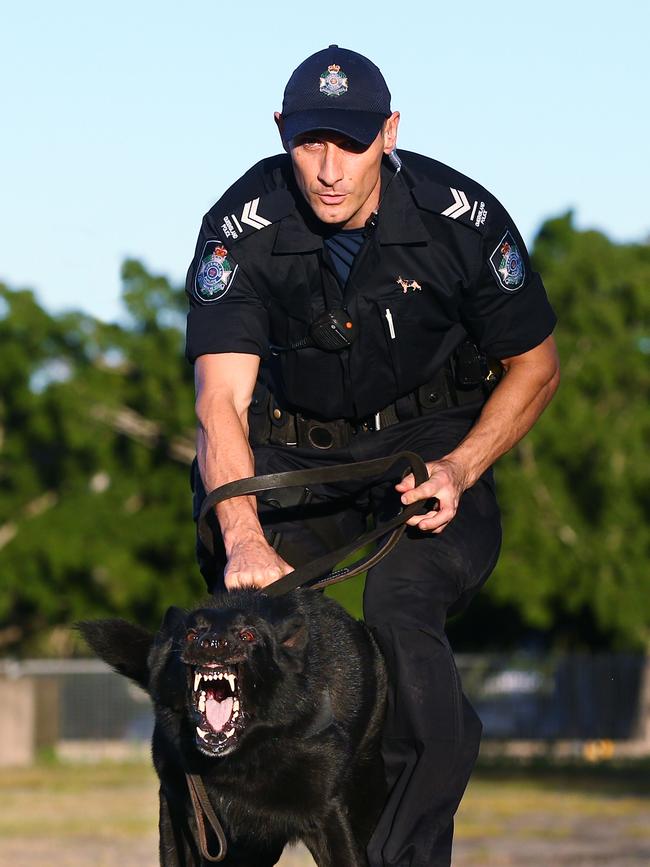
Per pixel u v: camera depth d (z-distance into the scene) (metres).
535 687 54.53
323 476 8.00
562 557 56.88
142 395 60.06
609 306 57.53
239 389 8.34
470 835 25.55
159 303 60.25
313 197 7.90
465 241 8.28
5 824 28.03
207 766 7.43
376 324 8.36
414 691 7.82
